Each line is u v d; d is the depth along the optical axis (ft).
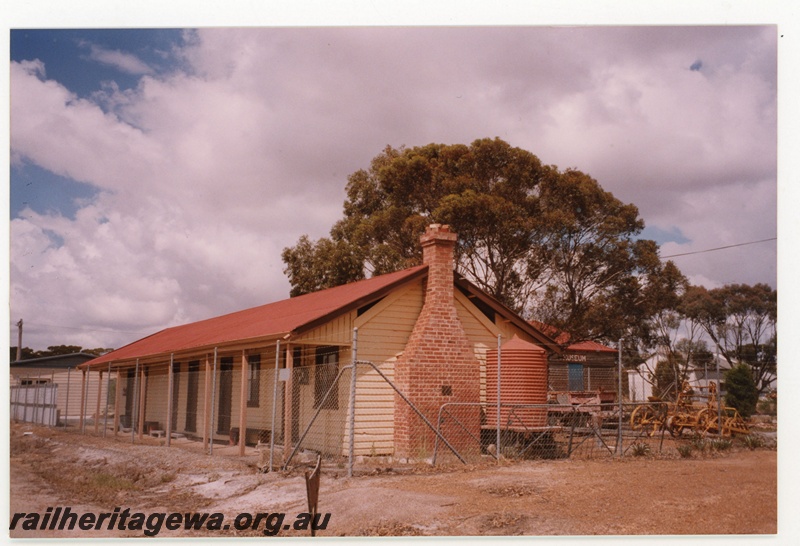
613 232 120.26
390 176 121.70
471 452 52.47
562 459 48.67
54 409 102.99
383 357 54.75
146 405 94.79
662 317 134.31
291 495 38.24
